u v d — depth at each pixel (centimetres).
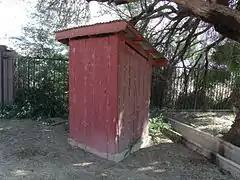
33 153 463
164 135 658
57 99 802
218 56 1115
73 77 516
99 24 446
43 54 1001
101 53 462
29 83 820
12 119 713
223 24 492
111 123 451
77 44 506
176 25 866
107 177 385
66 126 657
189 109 1107
